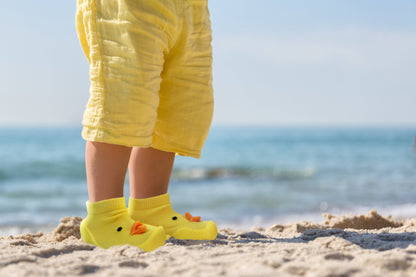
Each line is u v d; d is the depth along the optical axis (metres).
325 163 18.75
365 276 1.24
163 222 1.99
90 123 1.73
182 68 1.96
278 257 1.50
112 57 1.72
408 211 5.55
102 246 1.74
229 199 8.24
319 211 6.37
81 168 15.15
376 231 2.31
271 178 12.94
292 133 73.50
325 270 1.28
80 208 7.41
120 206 1.80
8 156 21.27
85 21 1.79
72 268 1.36
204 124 2.02
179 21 1.89
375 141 42.44
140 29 1.73
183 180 12.51
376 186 9.80
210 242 1.99
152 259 1.51
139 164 2.01
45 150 26.14
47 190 10.09
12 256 1.49
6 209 7.24
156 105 1.80
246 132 80.56
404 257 1.41
